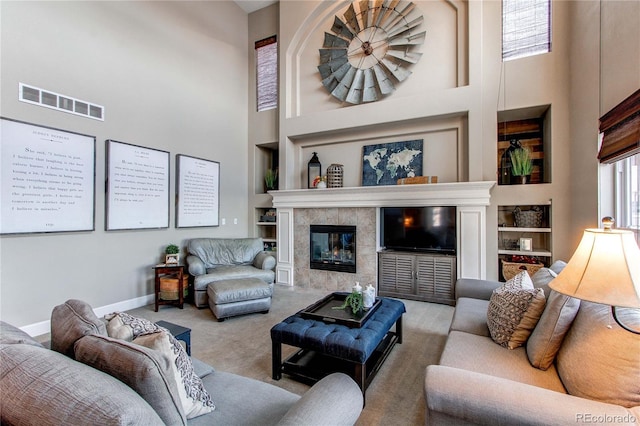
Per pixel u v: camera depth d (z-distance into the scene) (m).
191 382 1.21
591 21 3.08
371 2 4.86
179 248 4.62
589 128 3.13
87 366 0.91
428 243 4.43
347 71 5.00
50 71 3.20
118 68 3.82
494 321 1.94
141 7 4.11
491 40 4.04
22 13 3.00
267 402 1.32
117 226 3.78
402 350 2.71
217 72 5.33
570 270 1.28
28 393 0.80
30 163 3.04
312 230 5.07
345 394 1.12
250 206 5.98
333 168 5.02
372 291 2.64
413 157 4.68
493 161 4.00
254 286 3.70
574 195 3.55
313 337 2.07
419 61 4.56
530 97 3.85
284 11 5.41
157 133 4.30
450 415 1.18
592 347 1.26
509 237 4.36
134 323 1.31
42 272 3.16
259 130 5.89
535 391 1.12
